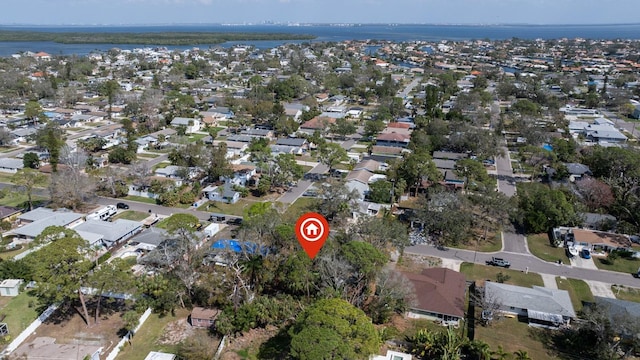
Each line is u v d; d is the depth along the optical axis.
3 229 71.38
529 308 52.50
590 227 75.12
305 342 36.66
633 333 45.25
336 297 48.06
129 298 53.25
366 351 37.28
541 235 74.75
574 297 57.53
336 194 78.12
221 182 94.12
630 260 67.00
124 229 70.75
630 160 91.50
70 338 48.09
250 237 58.75
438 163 104.00
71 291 46.94
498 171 105.69
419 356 46.19
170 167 98.44
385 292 52.16
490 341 48.66
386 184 85.75
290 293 56.16
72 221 73.06
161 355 44.69
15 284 54.78
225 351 46.94
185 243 57.12
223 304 52.88
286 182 92.94
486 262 66.00
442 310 52.25
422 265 64.69
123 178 90.19
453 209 71.50
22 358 43.44
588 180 85.81
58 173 85.12
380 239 62.88
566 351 47.53
